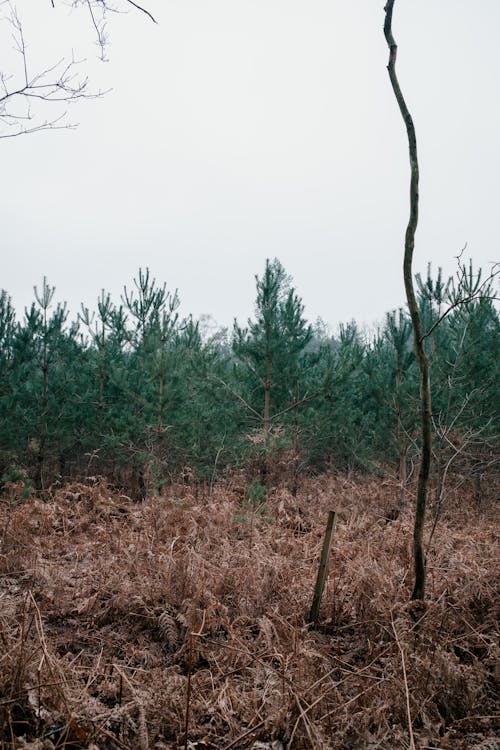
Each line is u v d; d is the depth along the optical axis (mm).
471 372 10375
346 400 14242
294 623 4543
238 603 4844
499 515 9578
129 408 13820
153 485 11102
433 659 3578
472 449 10555
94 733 2738
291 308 11430
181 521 7340
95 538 7312
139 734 2744
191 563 5227
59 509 8383
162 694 3176
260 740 2959
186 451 12438
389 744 2941
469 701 3324
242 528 7508
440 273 11312
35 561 5598
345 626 4629
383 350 15273
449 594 4883
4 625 3736
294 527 8414
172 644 4152
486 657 4012
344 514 9648
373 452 12883
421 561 4570
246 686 3488
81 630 4379
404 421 10945
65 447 14000
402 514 8992
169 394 12188
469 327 10141
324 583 4746
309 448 13609
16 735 2736
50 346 14102
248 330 11859
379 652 4008
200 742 2908
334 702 3209
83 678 3492
